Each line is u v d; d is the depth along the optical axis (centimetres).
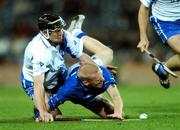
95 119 2527
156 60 2766
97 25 7744
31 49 2461
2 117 2817
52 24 2414
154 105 3534
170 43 2756
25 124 2375
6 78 7088
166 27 2766
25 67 2586
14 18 7981
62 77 2525
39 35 2469
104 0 7931
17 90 5744
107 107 2530
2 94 5112
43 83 2431
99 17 7825
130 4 7950
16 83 7025
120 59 6931
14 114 2994
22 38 7725
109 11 7906
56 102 2445
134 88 5825
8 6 8112
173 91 5131
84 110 3069
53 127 2242
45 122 2398
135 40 7650
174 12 2742
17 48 7581
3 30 7856
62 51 2509
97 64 2530
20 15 8012
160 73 2888
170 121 2405
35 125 2320
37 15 7962
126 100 4097
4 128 2267
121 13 7912
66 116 2758
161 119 2491
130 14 7906
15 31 7862
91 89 2436
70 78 2436
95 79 2389
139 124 2303
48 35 2434
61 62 2489
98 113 2542
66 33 2506
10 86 6619
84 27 7669
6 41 7712
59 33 2436
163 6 2753
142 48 2733
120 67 6406
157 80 6981
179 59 2842
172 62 2867
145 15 2733
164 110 3108
